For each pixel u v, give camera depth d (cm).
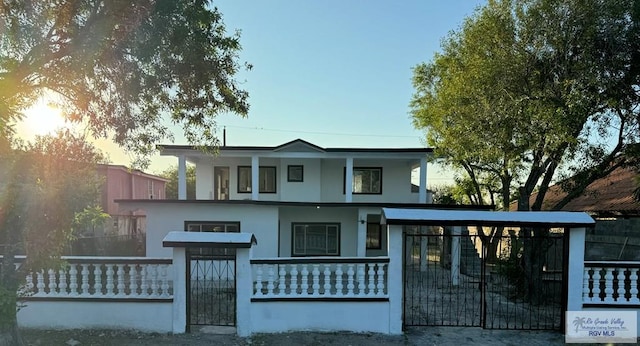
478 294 989
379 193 1580
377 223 1482
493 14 923
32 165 479
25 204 474
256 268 647
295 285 649
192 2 627
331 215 1447
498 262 1053
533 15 833
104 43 579
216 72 739
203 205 1246
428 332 641
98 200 538
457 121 1010
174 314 619
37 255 489
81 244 1398
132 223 2320
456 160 1230
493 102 851
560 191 1048
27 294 580
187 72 707
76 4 552
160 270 635
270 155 1360
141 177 2439
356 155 1367
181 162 1339
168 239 615
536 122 787
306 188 1552
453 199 2361
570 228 622
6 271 498
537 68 833
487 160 986
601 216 1218
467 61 1009
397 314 635
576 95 717
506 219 618
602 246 1188
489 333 637
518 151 870
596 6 754
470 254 1402
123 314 620
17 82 562
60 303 619
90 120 758
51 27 578
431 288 1081
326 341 597
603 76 735
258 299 629
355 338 611
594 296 630
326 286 648
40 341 568
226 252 1002
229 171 1576
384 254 1477
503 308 827
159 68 684
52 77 629
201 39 668
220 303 788
